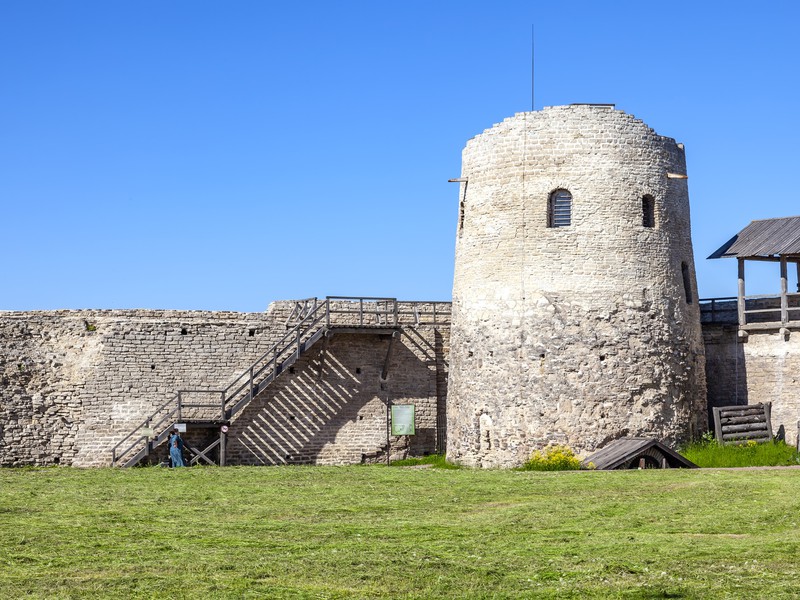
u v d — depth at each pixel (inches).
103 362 1402.6
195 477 1159.6
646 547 740.7
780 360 1366.9
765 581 647.8
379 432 1515.7
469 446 1320.1
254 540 779.4
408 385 1539.1
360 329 1473.9
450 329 1518.2
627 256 1283.2
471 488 1032.8
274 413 1466.5
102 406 1396.4
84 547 753.6
